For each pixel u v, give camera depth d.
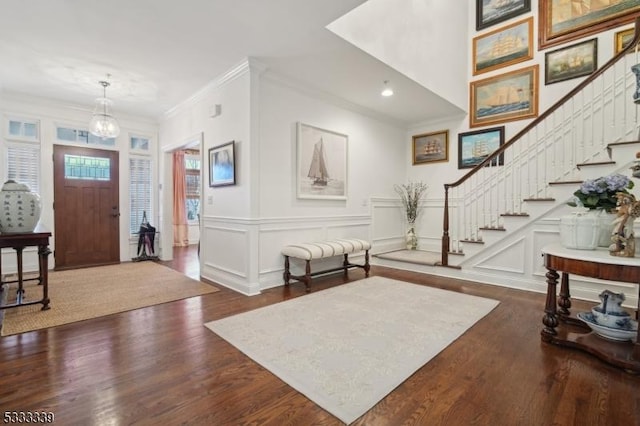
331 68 3.64
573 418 1.48
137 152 5.64
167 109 5.21
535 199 3.63
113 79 3.96
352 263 4.94
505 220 3.86
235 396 1.66
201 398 1.65
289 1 2.45
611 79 3.83
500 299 3.34
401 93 4.41
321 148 4.39
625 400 1.61
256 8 2.53
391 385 1.76
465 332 2.49
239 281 3.72
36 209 3.03
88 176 5.16
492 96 5.03
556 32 4.50
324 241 4.28
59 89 4.29
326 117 4.48
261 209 3.72
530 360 2.04
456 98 4.95
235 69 3.63
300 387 1.74
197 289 3.74
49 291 3.63
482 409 1.55
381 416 1.51
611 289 3.26
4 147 4.43
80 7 2.50
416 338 2.37
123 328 2.57
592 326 2.21
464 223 4.88
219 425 1.45
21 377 1.83
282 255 3.97
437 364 1.99
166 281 4.13
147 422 1.46
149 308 3.07
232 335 2.42
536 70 4.64
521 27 4.79
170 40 3.04
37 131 4.69
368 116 5.20
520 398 1.64
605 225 2.19
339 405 1.58
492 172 4.84
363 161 5.12
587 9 4.28
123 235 5.53
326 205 4.52
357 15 3.19
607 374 1.86
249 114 3.54
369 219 5.24
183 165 8.07
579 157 3.98
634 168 2.01
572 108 4.05
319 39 3.04
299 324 2.63
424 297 3.40
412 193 5.93
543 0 4.61
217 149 4.07
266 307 3.07
